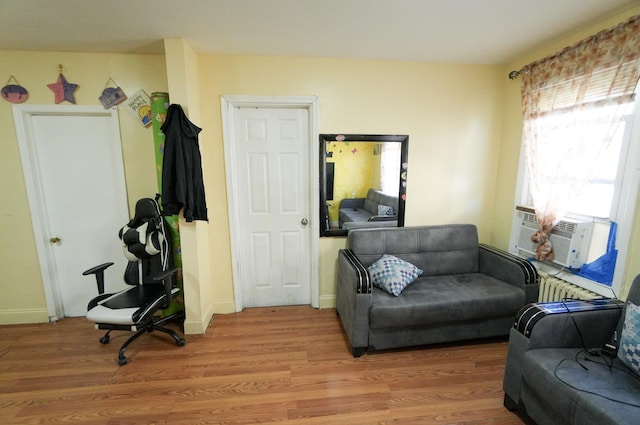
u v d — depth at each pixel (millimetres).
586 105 1955
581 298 1987
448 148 2828
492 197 2951
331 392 1820
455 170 2877
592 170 1938
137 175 2568
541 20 1889
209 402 1744
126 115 2479
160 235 2367
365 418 1635
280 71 2510
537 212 2307
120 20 1844
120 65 2416
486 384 1890
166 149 2152
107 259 2701
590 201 2086
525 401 1568
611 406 1149
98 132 2523
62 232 2631
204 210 2326
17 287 2584
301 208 2814
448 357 2156
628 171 1813
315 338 2396
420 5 1701
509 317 2275
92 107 2432
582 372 1357
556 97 2168
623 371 1369
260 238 2820
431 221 2932
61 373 1986
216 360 2123
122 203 2615
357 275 2068
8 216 2484
